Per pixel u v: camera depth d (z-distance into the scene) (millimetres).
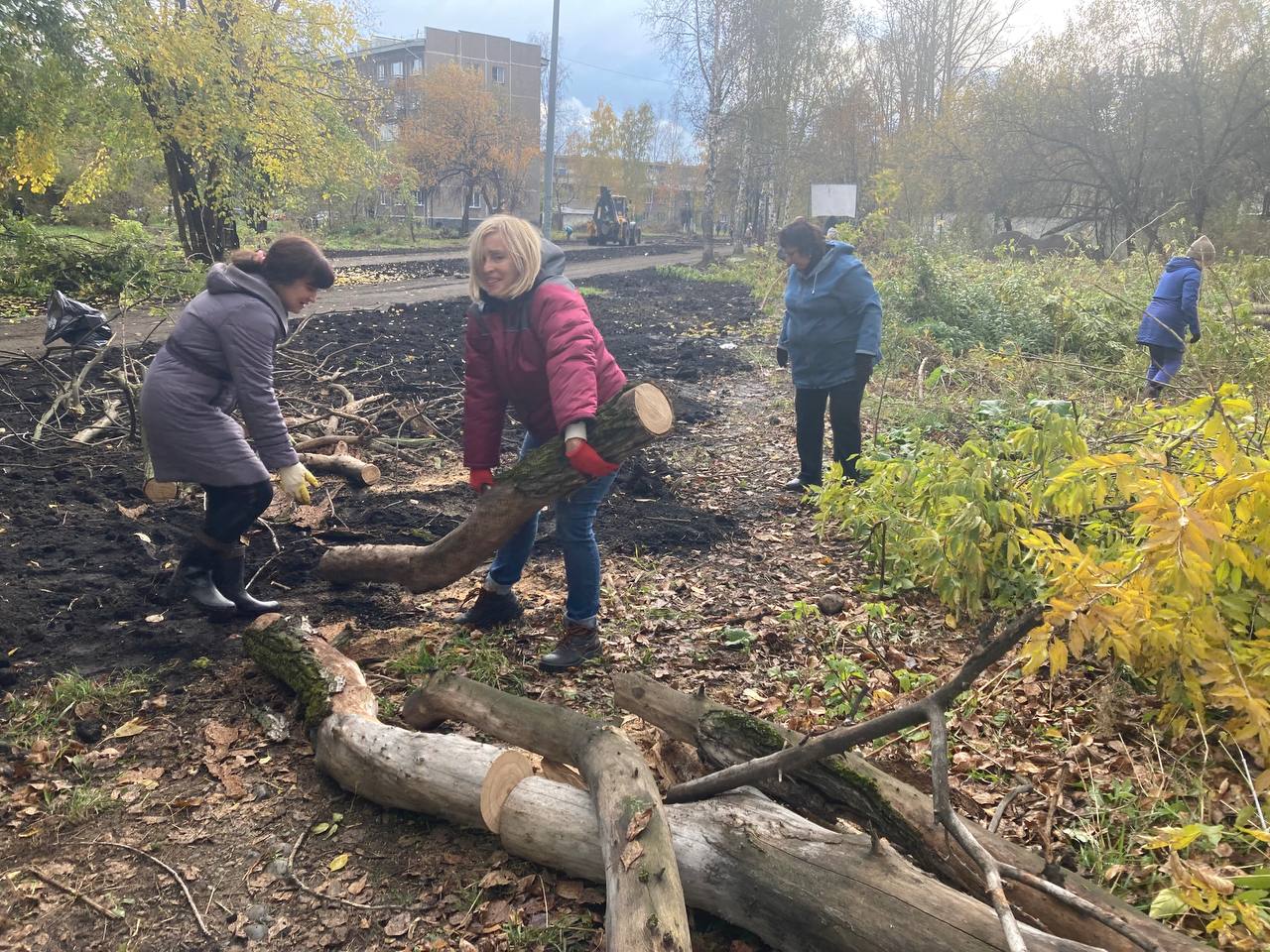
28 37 15195
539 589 4668
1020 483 4387
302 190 25281
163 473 3891
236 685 3643
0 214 17234
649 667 3883
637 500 6211
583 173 68938
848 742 2184
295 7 18062
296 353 10070
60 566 4645
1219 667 2742
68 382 8047
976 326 12008
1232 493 2783
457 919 2521
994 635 4059
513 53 69875
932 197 27609
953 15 40062
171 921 2543
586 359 3330
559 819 2559
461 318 14258
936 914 1980
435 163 46188
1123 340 11219
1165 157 25781
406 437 7383
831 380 5859
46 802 2988
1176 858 2170
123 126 17250
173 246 17219
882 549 4695
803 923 2137
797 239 5695
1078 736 3242
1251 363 8062
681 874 2340
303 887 2656
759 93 32125
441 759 2820
